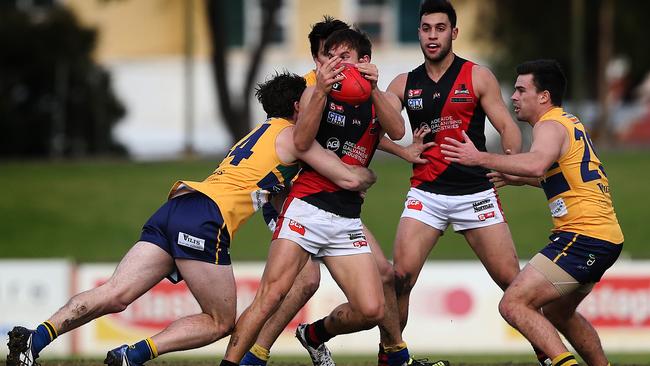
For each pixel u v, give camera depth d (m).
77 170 98.44
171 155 118.12
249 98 111.31
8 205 88.12
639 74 120.81
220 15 109.56
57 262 52.09
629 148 107.12
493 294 49.59
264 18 110.06
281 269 25.17
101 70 118.06
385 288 26.86
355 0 133.50
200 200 24.95
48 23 114.94
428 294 49.84
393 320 26.92
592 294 49.38
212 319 25.08
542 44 116.62
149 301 50.00
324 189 25.34
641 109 127.25
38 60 112.38
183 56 136.12
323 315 48.56
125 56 136.25
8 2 128.75
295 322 48.78
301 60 134.00
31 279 51.44
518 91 26.88
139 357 24.36
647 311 49.16
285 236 25.30
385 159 102.50
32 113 113.31
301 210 25.31
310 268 27.19
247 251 76.31
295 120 26.11
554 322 27.23
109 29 136.00
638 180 90.00
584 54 118.38
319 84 24.30
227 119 111.06
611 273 49.34
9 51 111.50
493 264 28.19
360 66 25.14
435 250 74.88
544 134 25.59
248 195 25.17
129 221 85.50
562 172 25.84
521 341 49.34
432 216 28.20
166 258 24.97
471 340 49.53
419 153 28.16
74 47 114.75
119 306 24.64
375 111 25.67
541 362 27.34
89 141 115.69
